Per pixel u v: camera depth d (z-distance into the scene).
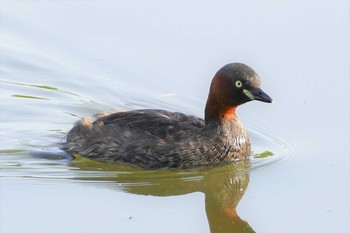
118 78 21.77
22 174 17.31
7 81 21.62
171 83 21.61
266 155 18.62
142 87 21.47
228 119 18.12
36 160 17.98
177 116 18.34
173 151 17.64
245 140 18.27
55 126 19.89
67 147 18.45
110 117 18.53
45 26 23.70
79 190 16.69
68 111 20.59
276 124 20.02
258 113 20.58
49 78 21.80
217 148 17.88
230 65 17.89
